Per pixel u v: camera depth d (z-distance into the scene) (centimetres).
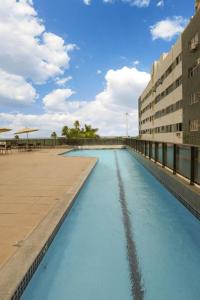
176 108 3434
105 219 598
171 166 895
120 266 386
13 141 3941
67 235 500
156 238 491
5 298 260
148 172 1334
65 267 381
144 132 6719
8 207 572
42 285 337
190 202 625
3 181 901
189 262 402
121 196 818
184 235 507
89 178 1127
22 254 345
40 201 626
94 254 423
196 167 641
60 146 3872
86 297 316
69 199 647
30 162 1562
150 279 354
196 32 2595
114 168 1507
